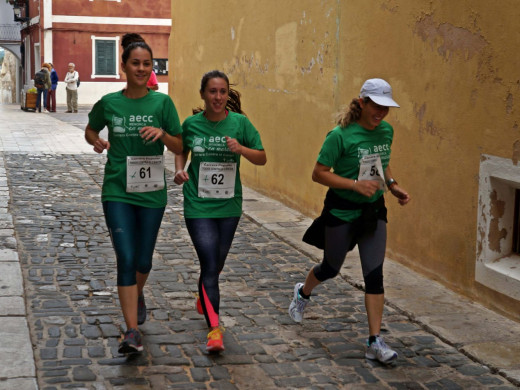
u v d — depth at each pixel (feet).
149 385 12.89
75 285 18.67
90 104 102.78
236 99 15.49
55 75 88.69
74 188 33.86
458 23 18.06
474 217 17.72
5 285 18.13
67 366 13.53
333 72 25.71
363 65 23.39
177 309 17.15
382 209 14.48
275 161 31.58
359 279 19.51
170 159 44.86
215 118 14.89
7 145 50.31
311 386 13.11
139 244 14.48
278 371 13.74
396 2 21.09
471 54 17.58
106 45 104.22
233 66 36.50
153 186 14.38
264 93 32.58
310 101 27.81
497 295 16.98
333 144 14.03
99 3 102.68
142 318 15.79
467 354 14.62
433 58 19.25
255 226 26.78
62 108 96.27
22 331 15.03
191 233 14.90
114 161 14.26
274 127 31.55
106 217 14.42
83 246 22.88
